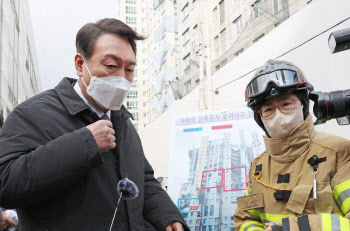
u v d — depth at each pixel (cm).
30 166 110
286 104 124
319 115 119
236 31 607
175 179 226
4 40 927
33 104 130
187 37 989
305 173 121
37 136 123
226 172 213
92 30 134
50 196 115
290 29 374
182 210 210
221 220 196
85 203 124
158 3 1588
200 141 236
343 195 108
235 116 237
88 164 115
